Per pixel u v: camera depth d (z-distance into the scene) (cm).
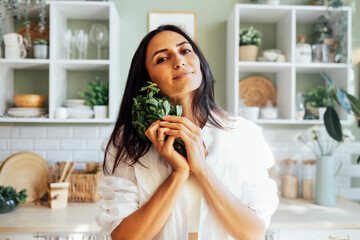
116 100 235
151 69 100
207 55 251
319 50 234
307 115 234
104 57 244
